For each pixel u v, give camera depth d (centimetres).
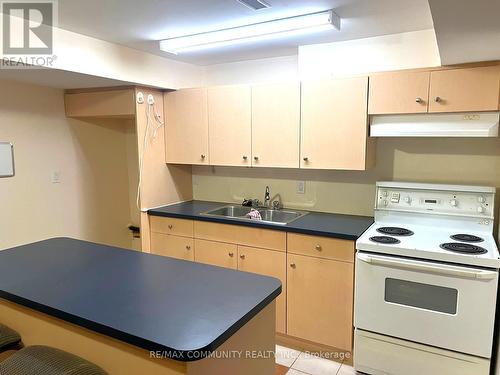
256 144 300
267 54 314
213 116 314
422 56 254
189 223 308
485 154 254
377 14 221
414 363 221
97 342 132
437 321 211
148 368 121
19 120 285
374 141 281
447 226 256
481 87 221
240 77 341
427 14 220
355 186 300
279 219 325
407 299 219
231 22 229
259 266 280
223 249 294
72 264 180
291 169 325
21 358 134
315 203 319
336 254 248
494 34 164
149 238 329
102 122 354
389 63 264
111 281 159
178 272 170
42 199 305
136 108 304
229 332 119
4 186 278
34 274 167
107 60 266
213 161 320
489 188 245
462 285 202
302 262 261
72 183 329
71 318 128
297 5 203
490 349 200
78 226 337
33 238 299
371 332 232
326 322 257
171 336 113
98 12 208
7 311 164
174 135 334
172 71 327
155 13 212
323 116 271
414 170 278
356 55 274
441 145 267
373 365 235
